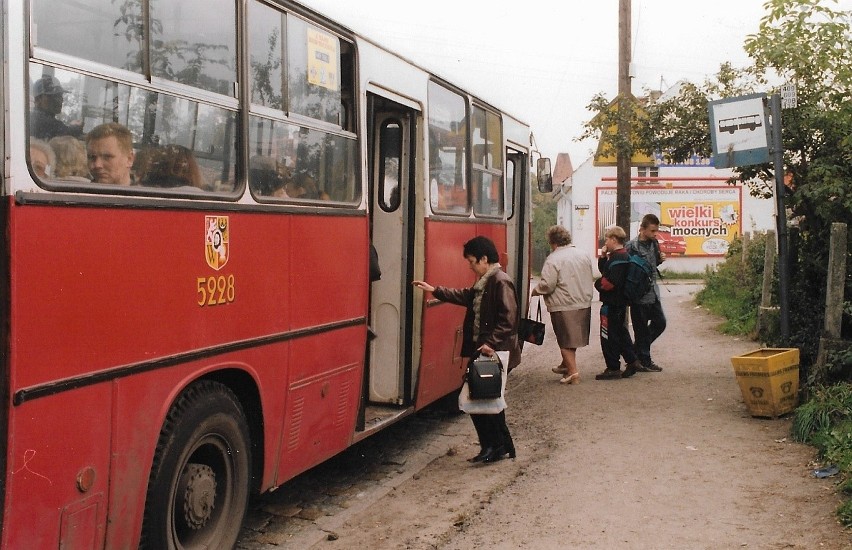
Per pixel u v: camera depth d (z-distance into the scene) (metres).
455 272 8.86
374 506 6.65
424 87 8.07
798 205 9.73
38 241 3.47
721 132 9.77
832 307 8.69
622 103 11.95
